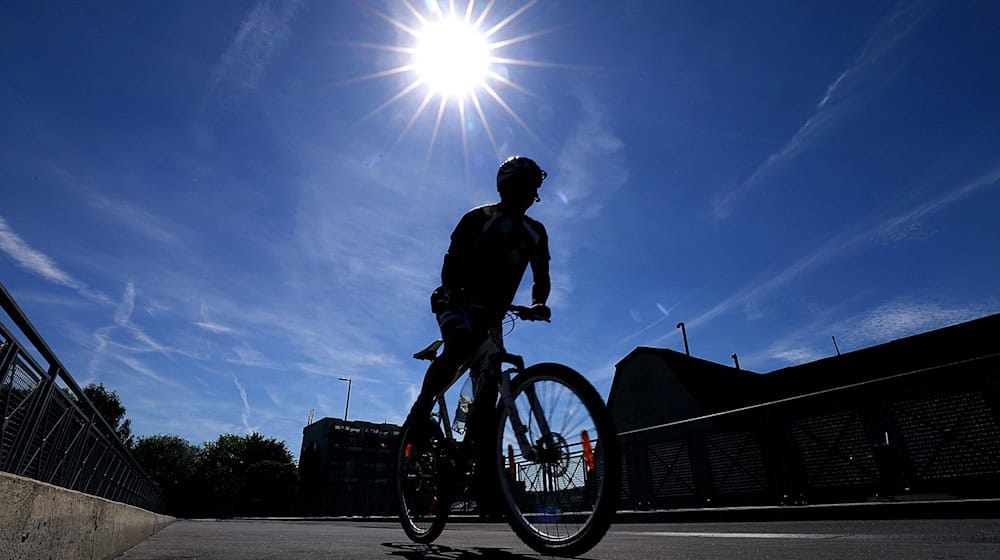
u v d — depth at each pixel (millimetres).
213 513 61844
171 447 70312
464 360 2775
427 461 3195
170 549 2918
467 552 2564
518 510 2461
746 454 9023
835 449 7414
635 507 9922
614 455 2002
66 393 4402
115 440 7004
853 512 5500
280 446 70938
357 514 26797
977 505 4566
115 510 2521
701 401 20016
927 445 6637
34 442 3883
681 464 10055
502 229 2816
